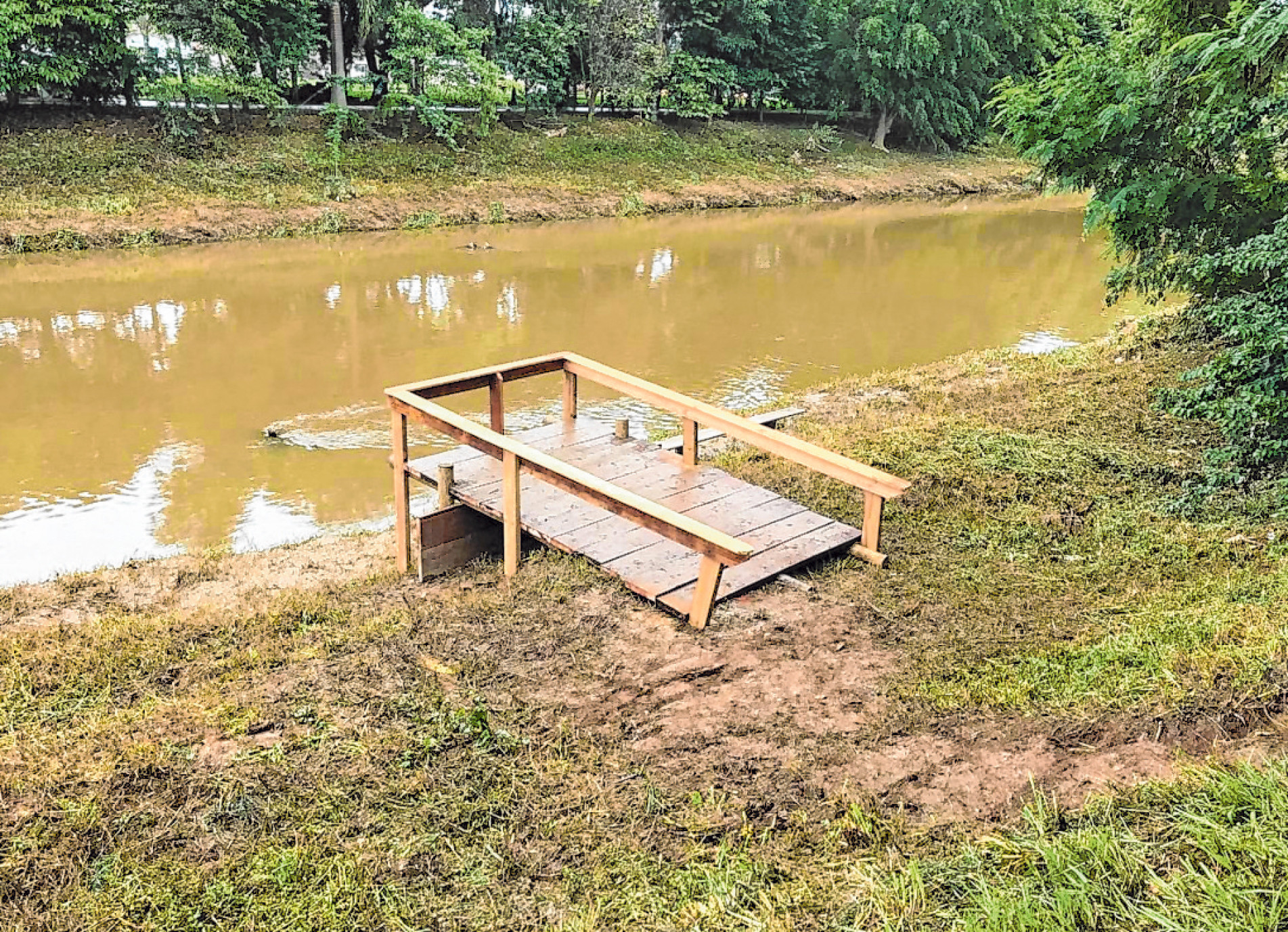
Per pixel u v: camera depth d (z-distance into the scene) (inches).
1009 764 154.3
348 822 146.2
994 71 1380.4
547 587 221.1
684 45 1241.4
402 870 136.5
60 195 757.9
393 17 968.3
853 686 181.6
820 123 1363.2
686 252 799.1
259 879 134.7
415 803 150.5
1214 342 408.5
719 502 253.1
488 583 235.1
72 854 139.7
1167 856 123.7
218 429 381.4
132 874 135.8
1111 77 350.0
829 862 135.7
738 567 222.7
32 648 209.8
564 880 135.1
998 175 1315.2
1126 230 362.9
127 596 246.7
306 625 218.4
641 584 214.8
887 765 157.0
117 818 146.8
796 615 209.2
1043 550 240.5
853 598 215.9
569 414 300.7
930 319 593.0
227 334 520.4
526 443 282.7
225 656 204.8
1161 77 343.0
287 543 284.7
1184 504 257.8
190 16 845.2
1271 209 334.3
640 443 289.0
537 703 178.4
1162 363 413.1
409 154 954.7
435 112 973.8
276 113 922.7
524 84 1240.8
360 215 850.1
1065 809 139.8
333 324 546.9
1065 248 867.4
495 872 136.5
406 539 251.4
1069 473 287.7
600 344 522.0
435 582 242.7
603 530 238.5
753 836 142.2
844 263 774.5
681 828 144.6
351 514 308.5
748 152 1193.4
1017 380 410.6
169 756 162.2
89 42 828.6
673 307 608.4
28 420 386.9
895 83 1296.8
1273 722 151.8
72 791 153.4
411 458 353.4
